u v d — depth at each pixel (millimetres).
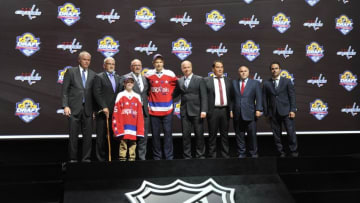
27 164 4195
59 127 5301
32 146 5219
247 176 4199
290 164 4512
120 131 4148
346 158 4672
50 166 4250
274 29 5980
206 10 5809
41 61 5305
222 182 4090
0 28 5195
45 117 5270
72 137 4207
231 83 4809
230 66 5809
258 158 4289
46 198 3893
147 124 4508
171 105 4570
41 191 3924
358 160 4688
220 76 4746
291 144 4938
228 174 4184
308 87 6004
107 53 5492
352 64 6156
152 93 4555
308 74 6023
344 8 6191
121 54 5535
